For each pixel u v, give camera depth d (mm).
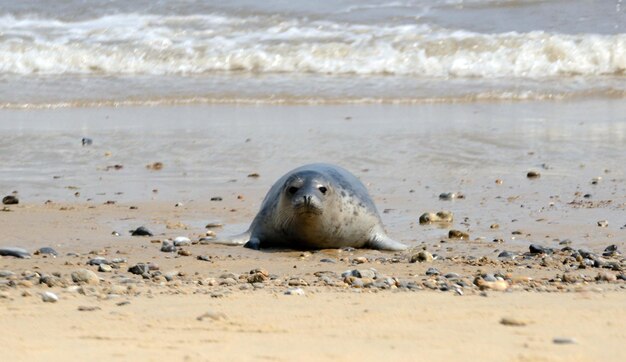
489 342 16234
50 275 24625
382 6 91938
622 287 24031
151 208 38219
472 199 40156
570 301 20922
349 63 76062
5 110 62625
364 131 55469
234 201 39719
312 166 33781
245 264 28594
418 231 34625
